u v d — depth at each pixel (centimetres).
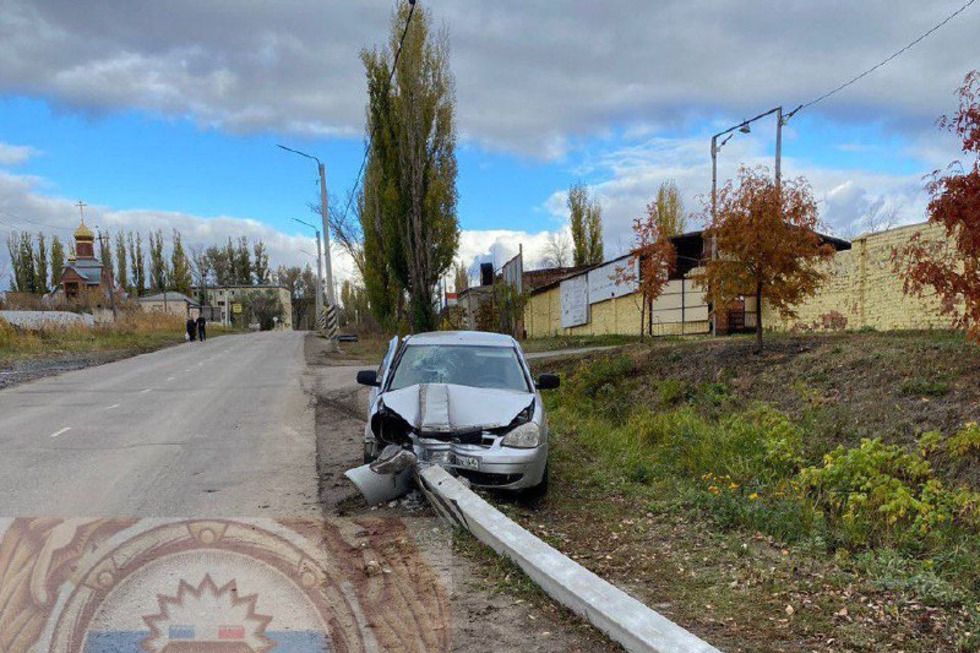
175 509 579
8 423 1080
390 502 506
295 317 13488
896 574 493
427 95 2411
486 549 446
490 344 811
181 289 11088
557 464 873
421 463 529
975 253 815
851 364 1134
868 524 602
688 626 412
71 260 8362
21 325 3173
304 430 1038
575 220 4847
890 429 869
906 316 1530
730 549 559
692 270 2577
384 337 3238
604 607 368
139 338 3991
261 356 2836
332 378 1847
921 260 901
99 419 1127
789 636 399
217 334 6525
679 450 922
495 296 2702
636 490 757
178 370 2105
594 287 3198
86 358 2548
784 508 640
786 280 1351
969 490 693
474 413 661
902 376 1010
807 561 530
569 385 1510
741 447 877
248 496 629
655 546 570
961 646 385
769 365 1271
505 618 380
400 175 2470
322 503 594
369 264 3197
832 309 1806
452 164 2467
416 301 2423
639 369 1491
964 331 1241
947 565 521
